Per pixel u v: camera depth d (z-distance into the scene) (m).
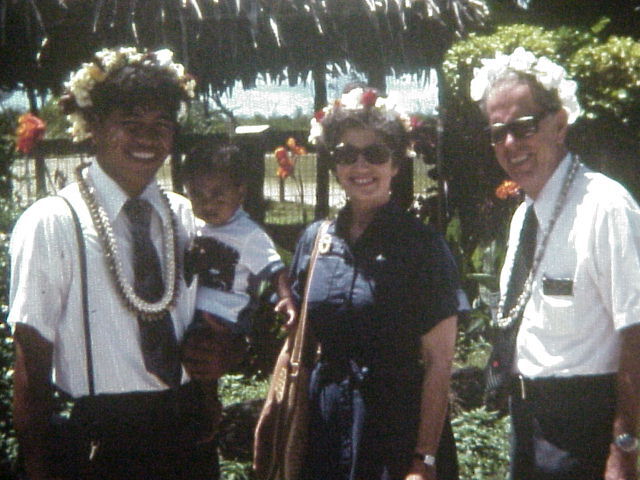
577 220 3.47
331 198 12.76
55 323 3.19
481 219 8.66
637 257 3.37
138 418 3.25
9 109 9.23
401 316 3.51
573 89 3.66
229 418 5.88
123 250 3.28
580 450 3.49
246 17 8.18
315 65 9.64
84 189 3.27
